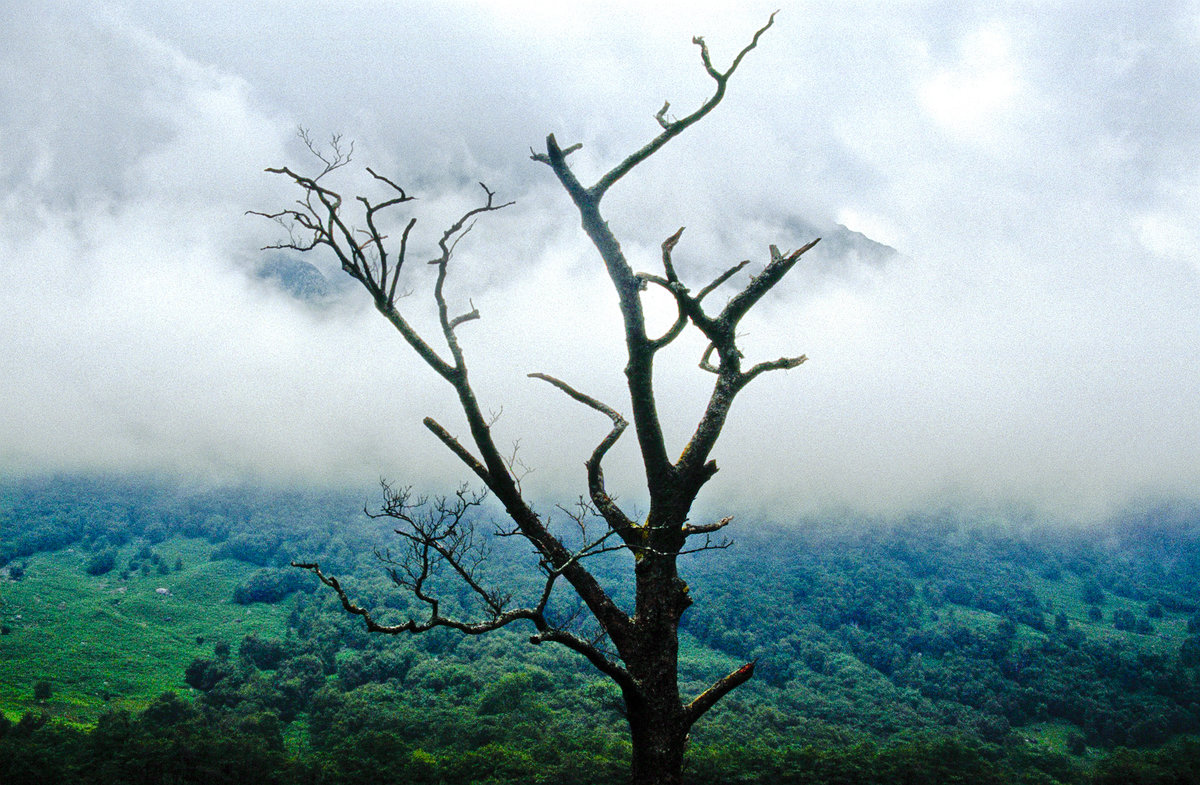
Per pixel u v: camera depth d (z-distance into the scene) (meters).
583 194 6.06
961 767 59.81
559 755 56.50
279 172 5.47
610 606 5.80
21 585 130.50
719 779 53.94
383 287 5.61
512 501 5.93
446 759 56.66
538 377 6.97
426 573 5.38
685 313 6.20
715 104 6.12
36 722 66.88
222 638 113.81
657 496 6.05
